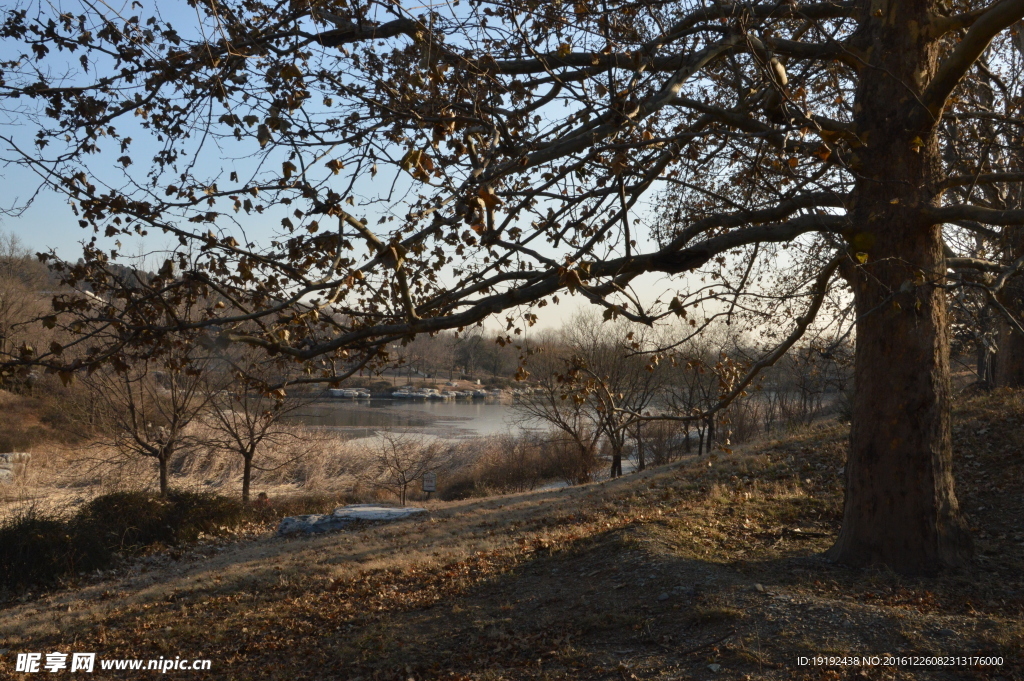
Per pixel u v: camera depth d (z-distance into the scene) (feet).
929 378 23.75
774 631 19.56
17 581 44.09
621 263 20.54
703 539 29.81
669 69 22.52
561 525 42.37
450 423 160.97
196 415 70.49
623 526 32.91
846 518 25.59
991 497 33.55
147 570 47.80
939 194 23.99
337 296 13.44
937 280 21.94
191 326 13.89
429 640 24.94
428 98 18.33
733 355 37.99
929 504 23.86
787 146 22.49
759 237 22.35
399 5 16.46
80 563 46.78
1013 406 44.62
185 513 58.90
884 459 24.16
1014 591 22.06
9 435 92.94
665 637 20.93
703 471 50.90
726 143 24.53
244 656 26.66
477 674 20.89
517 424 112.37
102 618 34.12
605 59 20.20
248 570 40.86
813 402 107.04
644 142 16.53
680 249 21.80
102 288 15.47
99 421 71.20
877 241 23.57
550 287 18.16
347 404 207.92
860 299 24.62
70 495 75.15
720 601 22.11
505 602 27.27
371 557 40.73
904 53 23.53
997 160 34.78
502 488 91.86
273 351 13.51
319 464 95.20
